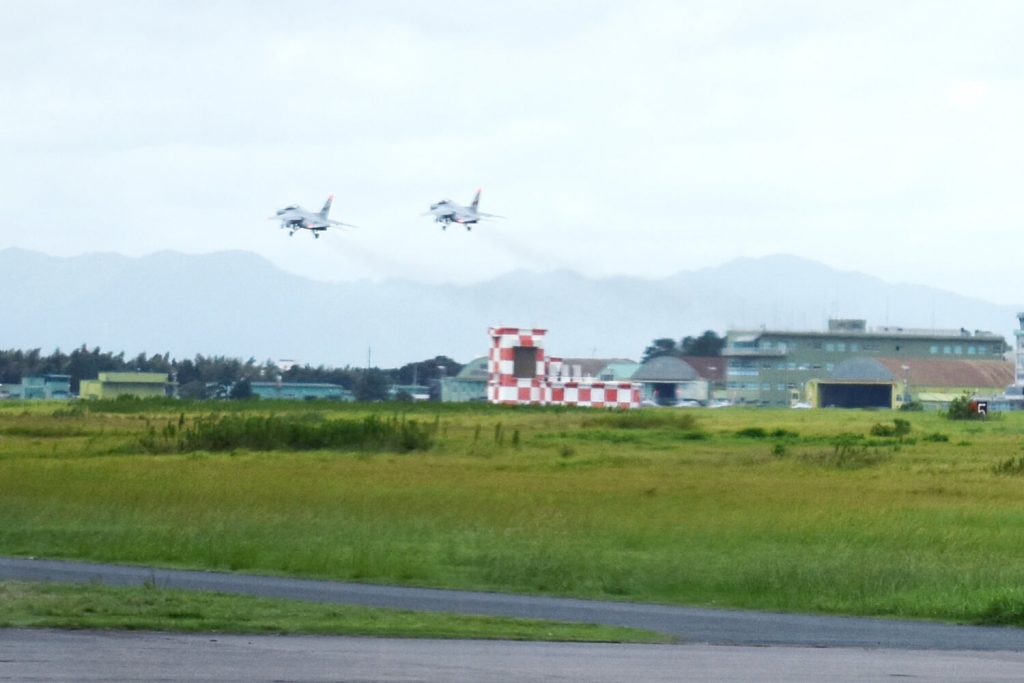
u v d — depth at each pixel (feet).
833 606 262.06
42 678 161.27
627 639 215.10
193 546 327.88
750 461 639.76
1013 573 296.30
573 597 269.03
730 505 429.38
